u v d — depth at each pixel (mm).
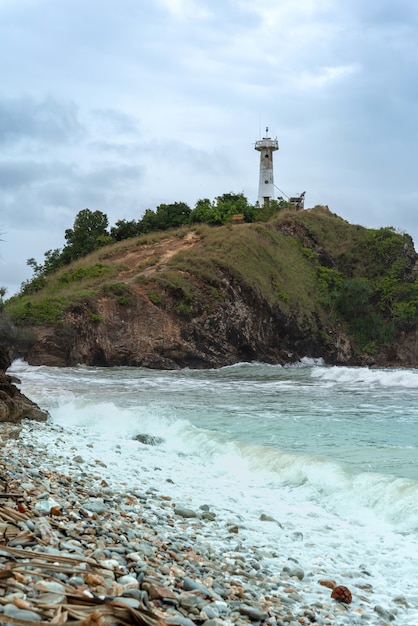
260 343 58406
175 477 11156
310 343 64438
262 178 92875
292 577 6582
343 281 71562
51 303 46312
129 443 14344
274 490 10711
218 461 12906
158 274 54156
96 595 4426
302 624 5293
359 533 8414
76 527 6383
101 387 29297
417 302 70875
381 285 72875
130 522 7500
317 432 16484
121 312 49656
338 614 5680
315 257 73812
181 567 6062
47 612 3836
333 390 29844
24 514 6258
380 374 35656
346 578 6727
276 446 14398
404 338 71000
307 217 78750
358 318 70625
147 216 75312
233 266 58562
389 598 6227
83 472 10125
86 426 17109
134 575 5258
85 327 47062
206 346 53125
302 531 8406
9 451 11000
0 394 15445
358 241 77312
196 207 76375
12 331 42406
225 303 55719
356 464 12359
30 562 4746
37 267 73000
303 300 65562
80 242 73188
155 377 37875
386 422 18375
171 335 50625
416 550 7738
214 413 20422
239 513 9102
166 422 17125
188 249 61281
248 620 5090
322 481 10766
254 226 69688
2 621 3531
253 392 28516
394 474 11438
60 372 38562
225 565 6516
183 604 4941
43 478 8773
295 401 24484
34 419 16438
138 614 4062
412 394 27594
